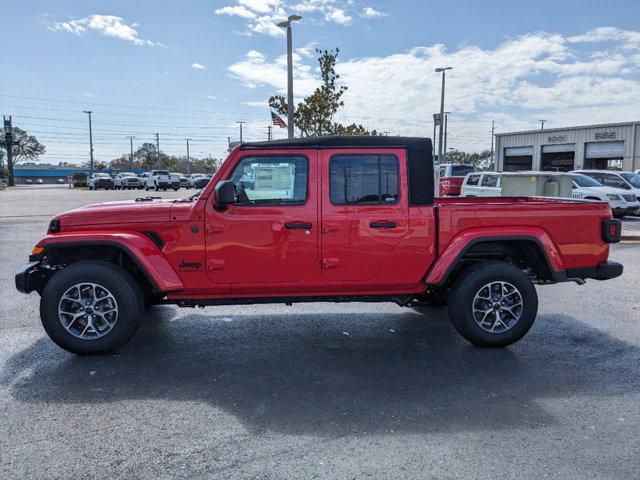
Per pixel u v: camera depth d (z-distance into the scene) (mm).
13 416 3688
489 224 5078
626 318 6238
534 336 5551
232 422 3592
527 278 5086
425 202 5031
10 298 7117
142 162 116938
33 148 112875
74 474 2961
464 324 5086
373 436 3387
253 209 4895
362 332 5734
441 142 29844
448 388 4168
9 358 4855
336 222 4938
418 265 5066
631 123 36594
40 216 19484
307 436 3391
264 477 2924
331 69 23719
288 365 4703
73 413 3732
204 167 111750
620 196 17625
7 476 2941
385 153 4992
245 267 4930
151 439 3359
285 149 4941
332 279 5023
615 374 4465
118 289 4809
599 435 3398
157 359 4855
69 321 4859
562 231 5184
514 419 3625
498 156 47719
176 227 4867
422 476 2928
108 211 4906
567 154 42875
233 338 5512
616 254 10805
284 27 20797
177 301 5094
